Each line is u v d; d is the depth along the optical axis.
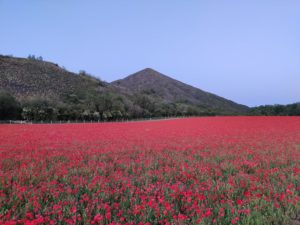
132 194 5.67
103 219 4.42
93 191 5.88
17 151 10.73
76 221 4.39
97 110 64.25
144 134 20.33
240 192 6.05
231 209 4.77
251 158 10.15
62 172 7.19
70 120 55.94
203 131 24.12
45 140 14.98
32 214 4.43
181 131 23.98
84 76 121.50
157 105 94.06
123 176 7.19
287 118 53.59
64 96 78.81
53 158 9.61
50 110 52.97
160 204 5.11
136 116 77.44
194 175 7.31
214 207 4.95
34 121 48.62
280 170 8.12
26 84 81.19
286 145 13.99
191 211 4.81
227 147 13.26
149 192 5.69
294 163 9.35
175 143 14.62
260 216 4.46
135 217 4.53
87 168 7.79
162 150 12.18
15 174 6.83
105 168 8.12
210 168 8.21
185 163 8.79
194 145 13.75
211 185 6.17
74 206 4.58
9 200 5.07
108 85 126.50
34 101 53.19
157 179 7.05
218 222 4.38
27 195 5.29
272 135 20.05
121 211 4.54
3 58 99.50
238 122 42.34
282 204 5.18
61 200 5.26
